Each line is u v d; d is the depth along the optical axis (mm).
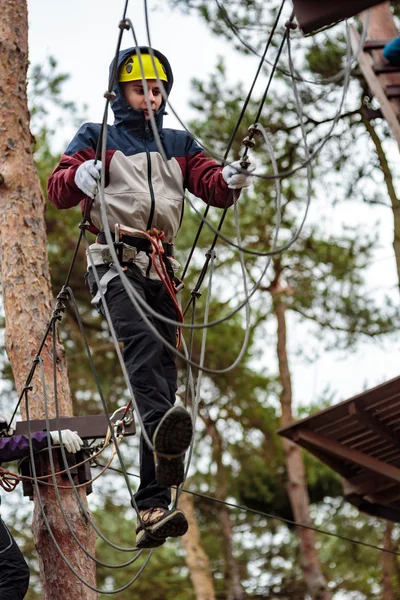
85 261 14008
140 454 4309
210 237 14836
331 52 12656
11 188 8102
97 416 6508
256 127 4039
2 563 5922
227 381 15805
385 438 8320
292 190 14289
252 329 16125
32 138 8469
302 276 15109
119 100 4449
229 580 16500
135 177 4379
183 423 3756
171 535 4145
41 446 6137
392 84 7469
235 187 4215
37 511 6609
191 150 4559
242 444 16812
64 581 6500
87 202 4285
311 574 14609
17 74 8547
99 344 14953
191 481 17375
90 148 4434
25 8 8797
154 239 4273
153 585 16203
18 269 7746
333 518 17047
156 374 4160
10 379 14547
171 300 4387
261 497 17125
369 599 17141
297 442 8742
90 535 6664
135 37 3652
